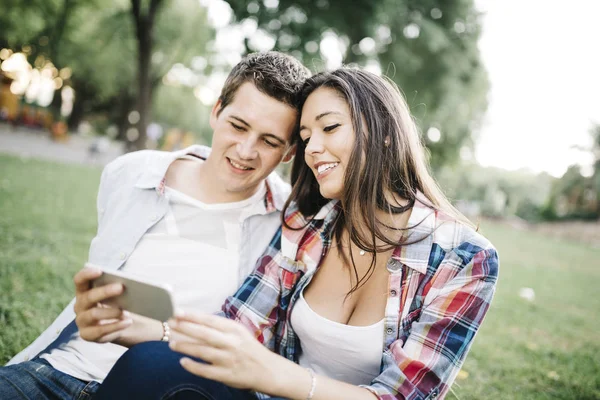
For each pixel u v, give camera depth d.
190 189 2.02
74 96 34.59
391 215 1.66
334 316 1.67
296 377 1.25
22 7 22.69
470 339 1.47
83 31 25.89
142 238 1.94
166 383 1.20
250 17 10.36
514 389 3.03
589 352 4.17
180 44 22.86
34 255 4.42
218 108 2.00
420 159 1.77
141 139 11.88
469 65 14.55
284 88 1.81
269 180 2.16
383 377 1.41
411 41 13.28
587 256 16.22
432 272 1.59
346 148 1.64
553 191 35.25
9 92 27.25
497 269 1.53
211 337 1.16
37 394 1.51
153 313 1.20
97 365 1.71
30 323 2.92
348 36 11.28
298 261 1.81
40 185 9.38
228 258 1.92
